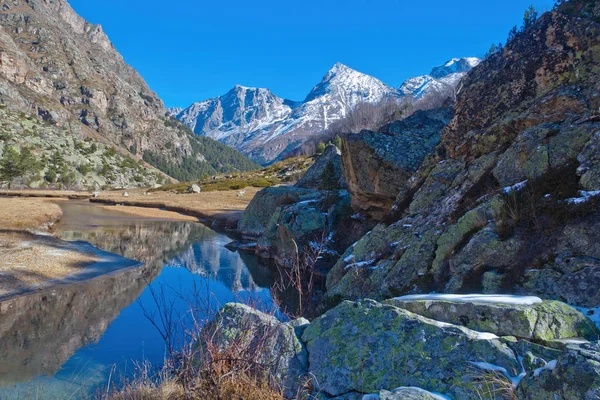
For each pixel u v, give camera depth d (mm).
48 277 16500
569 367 3172
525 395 3422
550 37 10953
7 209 38969
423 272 8867
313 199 25594
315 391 4633
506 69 11859
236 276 18906
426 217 10898
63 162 147375
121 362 9008
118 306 13211
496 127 10898
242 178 95188
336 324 5199
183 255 24453
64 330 11000
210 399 4402
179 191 86188
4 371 8555
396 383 4266
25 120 175250
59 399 7293
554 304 4816
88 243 25219
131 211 52125
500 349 4043
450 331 4422
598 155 7172
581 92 9422
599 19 10109
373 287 10008
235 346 4855
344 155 18578
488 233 7742
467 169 10867
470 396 3770
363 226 18953
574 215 6664
